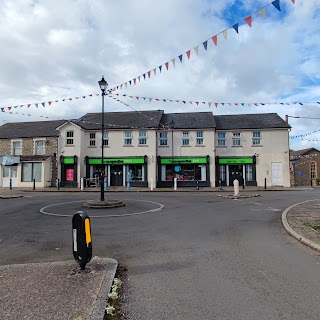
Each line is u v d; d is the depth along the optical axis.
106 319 3.37
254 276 4.72
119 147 27.39
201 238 7.39
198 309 3.61
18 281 4.34
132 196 18.48
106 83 13.61
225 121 29.12
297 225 8.52
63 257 6.00
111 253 6.18
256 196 18.05
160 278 4.67
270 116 29.47
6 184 27.30
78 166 26.78
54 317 3.29
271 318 3.38
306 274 4.80
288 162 26.95
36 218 10.58
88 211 11.97
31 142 27.78
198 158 26.95
